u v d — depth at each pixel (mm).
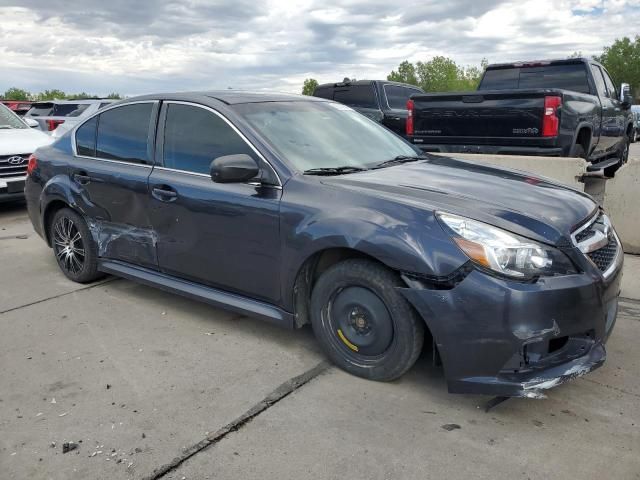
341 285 3303
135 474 2586
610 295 3096
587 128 7699
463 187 3393
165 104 4270
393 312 3104
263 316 3688
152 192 4148
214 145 3893
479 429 2883
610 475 2527
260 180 3564
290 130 3910
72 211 4957
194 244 3953
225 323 4246
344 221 3172
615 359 3615
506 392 2812
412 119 7996
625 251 5992
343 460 2654
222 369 3545
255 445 2779
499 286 2775
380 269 3117
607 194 5988
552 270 2855
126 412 3078
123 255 4578
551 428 2887
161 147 4219
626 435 2818
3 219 8227
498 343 2803
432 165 4016
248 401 3170
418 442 2779
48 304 4680
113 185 4453
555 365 2865
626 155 10359
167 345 3895
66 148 5031
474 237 2863
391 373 3229
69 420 3016
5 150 8086
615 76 73312
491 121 7215
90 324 4266
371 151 4117
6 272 5570
